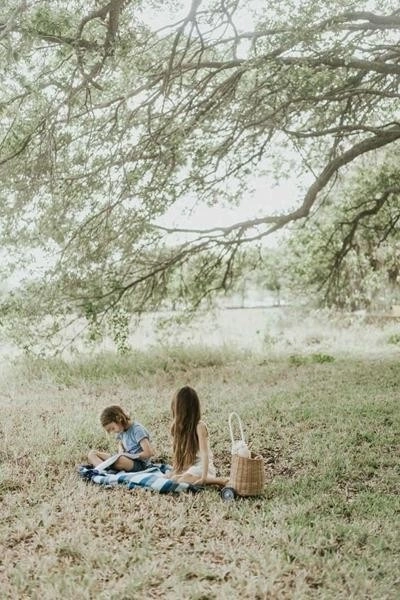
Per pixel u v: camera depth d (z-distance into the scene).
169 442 9.68
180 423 7.73
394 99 15.12
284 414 11.05
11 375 16.17
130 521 6.29
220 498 7.15
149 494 7.17
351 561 5.41
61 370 16.19
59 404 12.59
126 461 8.07
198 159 11.96
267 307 38.25
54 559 5.41
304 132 13.74
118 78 11.95
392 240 21.28
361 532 5.99
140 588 4.99
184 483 7.45
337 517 6.57
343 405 11.57
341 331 25.19
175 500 7.12
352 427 9.97
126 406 12.32
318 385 13.91
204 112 12.08
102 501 6.89
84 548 5.63
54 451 9.11
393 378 14.41
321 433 9.81
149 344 19.20
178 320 18.09
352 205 19.81
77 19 10.36
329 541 5.84
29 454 8.93
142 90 12.15
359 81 13.38
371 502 6.96
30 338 15.29
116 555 5.48
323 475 7.83
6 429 10.27
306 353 20.05
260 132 12.57
